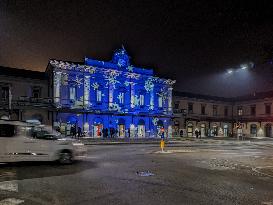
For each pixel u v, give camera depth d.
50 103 40.62
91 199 7.38
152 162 15.13
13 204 6.87
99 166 13.20
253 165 14.78
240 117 62.03
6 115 38.56
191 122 56.44
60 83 40.84
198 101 57.94
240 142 39.66
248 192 8.57
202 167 13.62
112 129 42.31
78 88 42.44
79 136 39.34
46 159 13.08
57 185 8.95
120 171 11.87
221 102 61.78
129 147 25.98
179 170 12.54
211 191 8.58
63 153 13.53
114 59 46.12
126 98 46.66
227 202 7.40
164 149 24.20
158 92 50.03
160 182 9.73
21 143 12.59
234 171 12.59
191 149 24.80
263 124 57.34
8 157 12.31
